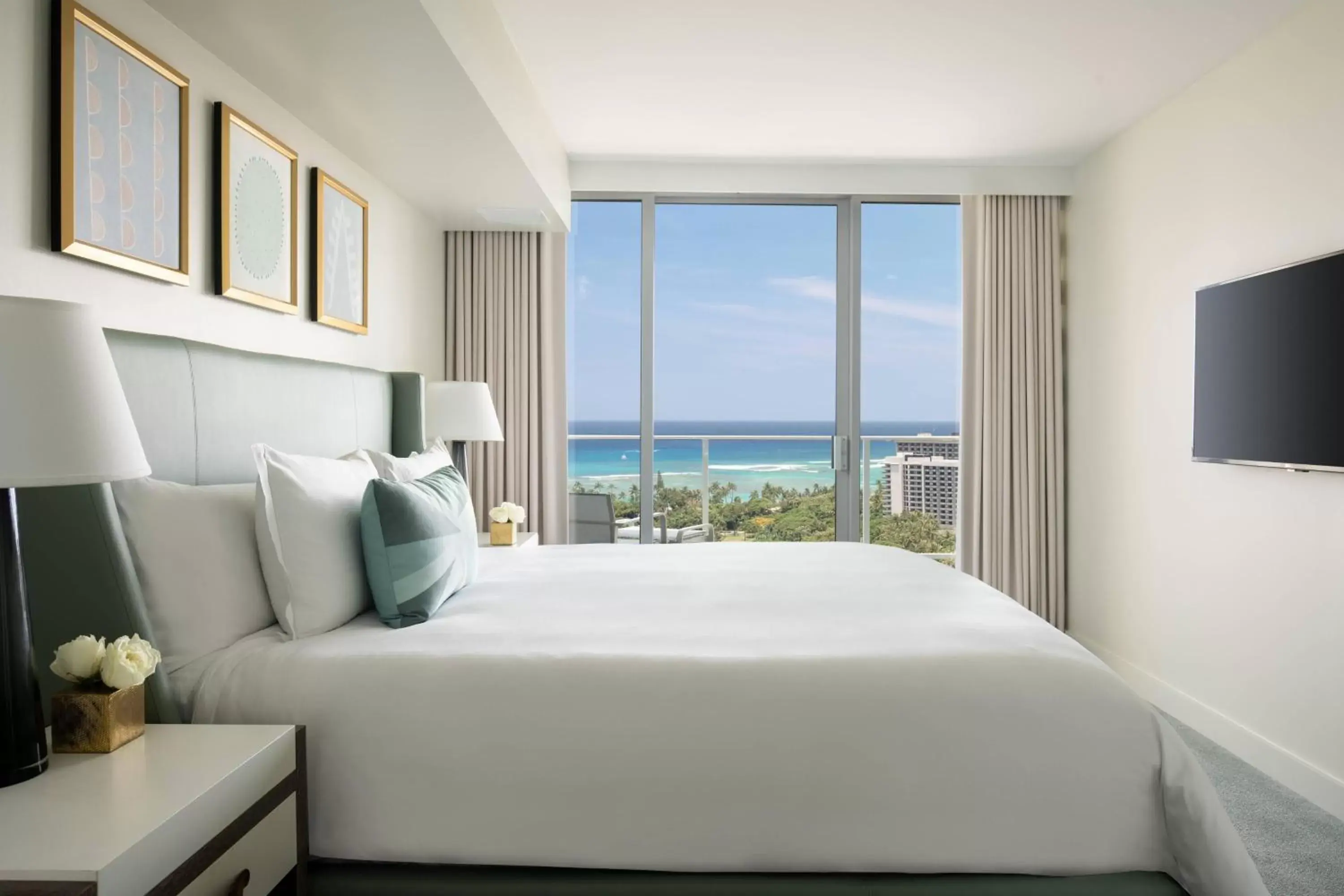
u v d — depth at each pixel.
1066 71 3.35
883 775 1.64
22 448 1.18
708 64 3.30
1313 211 2.79
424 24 2.16
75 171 1.73
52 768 1.34
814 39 3.08
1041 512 4.62
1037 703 1.69
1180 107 3.56
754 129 4.03
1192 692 3.47
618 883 1.64
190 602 1.77
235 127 2.40
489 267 4.63
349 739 1.66
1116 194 4.09
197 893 1.23
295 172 2.78
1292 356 2.82
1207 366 3.30
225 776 1.31
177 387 1.97
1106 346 4.20
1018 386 4.60
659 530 4.83
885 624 2.04
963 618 2.09
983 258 4.60
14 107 1.61
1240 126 3.17
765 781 1.64
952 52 3.19
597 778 1.64
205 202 2.28
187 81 2.13
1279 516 2.95
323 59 2.36
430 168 3.43
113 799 1.22
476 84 2.58
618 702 1.68
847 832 1.64
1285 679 2.91
